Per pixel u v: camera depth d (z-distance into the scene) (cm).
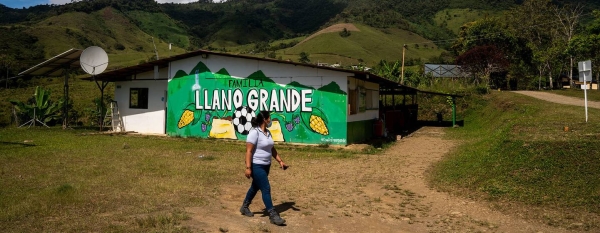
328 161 1228
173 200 698
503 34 5328
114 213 607
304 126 1617
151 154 1292
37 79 5150
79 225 537
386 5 17650
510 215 656
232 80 1758
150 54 9931
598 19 4544
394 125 2412
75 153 1277
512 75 5244
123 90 2102
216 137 1784
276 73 1670
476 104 3136
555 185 746
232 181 892
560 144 951
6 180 843
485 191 784
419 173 1039
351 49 10919
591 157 836
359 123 1738
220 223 574
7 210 607
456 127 2622
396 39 12825
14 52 7025
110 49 10444
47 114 2438
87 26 11638
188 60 1853
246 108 1725
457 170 985
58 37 9119
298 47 12088
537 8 6369
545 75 5684
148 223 549
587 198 680
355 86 1683
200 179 895
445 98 3266
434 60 9238
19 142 1574
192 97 1844
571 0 10975
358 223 614
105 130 2162
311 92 1608
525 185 771
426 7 16412
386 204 735
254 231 545
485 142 1355
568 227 589
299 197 768
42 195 705
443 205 727
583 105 2283
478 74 4612
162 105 2003
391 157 1322
